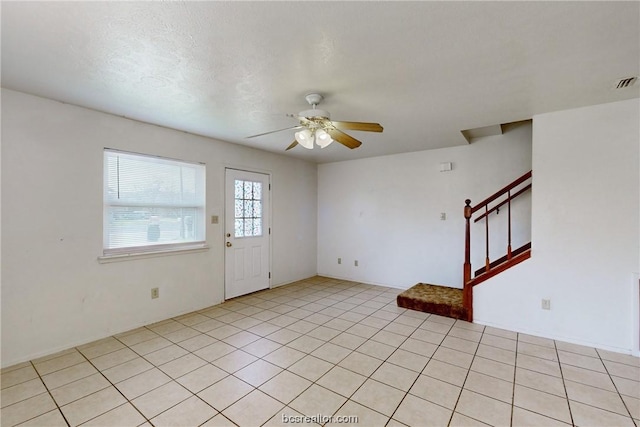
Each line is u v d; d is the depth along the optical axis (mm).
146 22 1550
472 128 3473
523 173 3906
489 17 1522
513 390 2125
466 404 1971
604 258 2729
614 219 2686
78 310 2828
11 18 1506
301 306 4016
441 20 1547
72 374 2330
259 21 1544
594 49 1829
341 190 5613
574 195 2842
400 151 4723
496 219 4055
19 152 2494
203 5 1414
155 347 2791
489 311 3316
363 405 1965
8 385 2184
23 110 2504
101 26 1586
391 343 2883
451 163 4395
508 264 3188
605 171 2713
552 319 2963
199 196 3895
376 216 5164
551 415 1864
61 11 1456
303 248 5609
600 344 2750
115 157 3107
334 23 1566
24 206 2521
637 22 1562
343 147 4461
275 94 2492
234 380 2252
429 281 4625
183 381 2238
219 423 1802
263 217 4789
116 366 2451
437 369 2406
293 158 5355
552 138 2922
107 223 3062
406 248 4844
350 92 2455
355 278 5438
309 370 2393
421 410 1913
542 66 2041
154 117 3104
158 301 3439
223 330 3201
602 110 2719
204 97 2562
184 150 3670
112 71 2100
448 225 4445
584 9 1465
